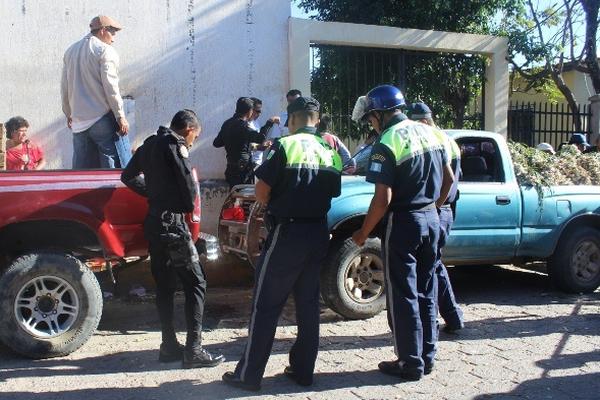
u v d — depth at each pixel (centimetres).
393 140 449
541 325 599
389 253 459
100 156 677
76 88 665
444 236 506
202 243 549
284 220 432
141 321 614
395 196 458
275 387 445
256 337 434
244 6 916
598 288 765
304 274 442
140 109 873
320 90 1008
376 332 575
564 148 757
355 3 1173
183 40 889
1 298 479
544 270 857
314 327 445
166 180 469
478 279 808
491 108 1120
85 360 498
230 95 917
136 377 462
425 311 473
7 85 820
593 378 465
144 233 485
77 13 844
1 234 513
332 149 450
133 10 865
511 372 477
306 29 944
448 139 505
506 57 1116
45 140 840
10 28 816
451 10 1166
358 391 438
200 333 484
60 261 493
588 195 721
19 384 446
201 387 443
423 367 459
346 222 601
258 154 820
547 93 1689
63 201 496
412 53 1071
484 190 661
